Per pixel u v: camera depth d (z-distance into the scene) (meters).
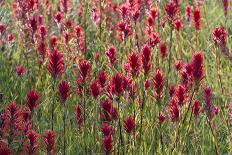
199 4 12.48
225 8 10.23
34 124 7.29
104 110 6.05
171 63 9.47
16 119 5.78
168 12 8.16
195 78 5.85
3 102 7.97
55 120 7.64
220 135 7.54
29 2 9.64
